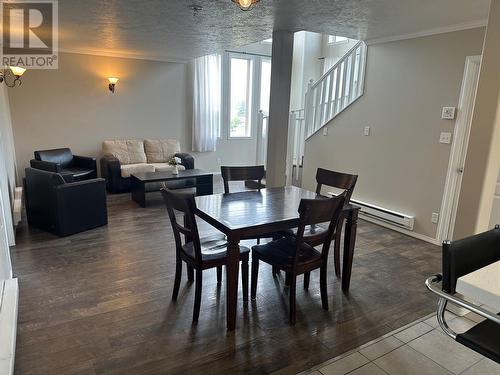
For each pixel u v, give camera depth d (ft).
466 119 12.14
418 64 13.37
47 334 7.34
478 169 8.04
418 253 12.36
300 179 20.30
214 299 8.93
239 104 26.37
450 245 4.60
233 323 7.66
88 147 21.39
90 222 13.55
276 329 7.80
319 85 17.87
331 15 11.39
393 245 13.08
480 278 3.72
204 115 24.47
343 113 16.67
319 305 8.82
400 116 14.21
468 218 8.30
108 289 9.21
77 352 6.86
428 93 13.15
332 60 23.77
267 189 10.99
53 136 20.29
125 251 11.66
